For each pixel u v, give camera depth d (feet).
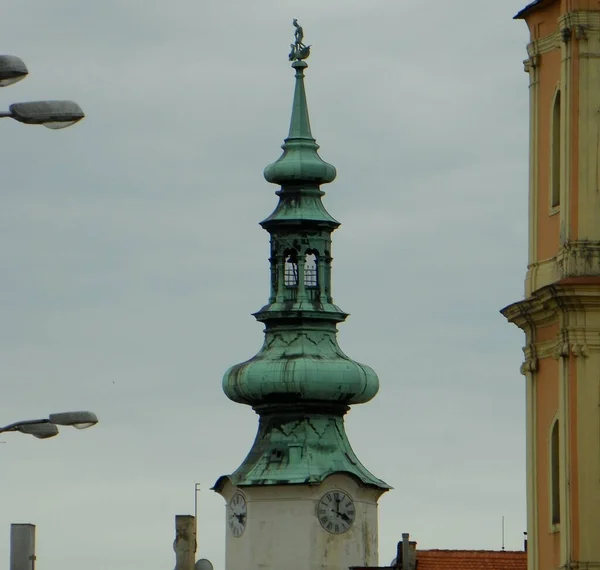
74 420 438.40
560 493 496.64
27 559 434.30
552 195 507.71
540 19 515.50
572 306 491.72
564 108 500.33
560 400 495.41
